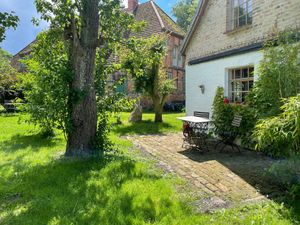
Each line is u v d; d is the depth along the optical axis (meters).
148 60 8.32
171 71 22.62
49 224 3.11
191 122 7.90
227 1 8.57
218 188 4.36
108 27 6.54
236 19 8.41
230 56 8.30
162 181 4.49
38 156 6.20
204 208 3.62
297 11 6.27
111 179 4.52
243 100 8.12
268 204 3.68
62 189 4.12
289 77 5.50
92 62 6.00
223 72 8.64
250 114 6.91
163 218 3.27
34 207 3.54
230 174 5.06
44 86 6.54
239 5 8.27
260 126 4.17
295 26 6.30
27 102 8.74
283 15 6.61
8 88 19.45
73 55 5.89
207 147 7.32
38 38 6.45
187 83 10.74
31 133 9.27
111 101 6.93
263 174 4.96
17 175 4.81
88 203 3.62
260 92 6.21
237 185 4.49
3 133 9.41
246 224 3.14
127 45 6.99
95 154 5.96
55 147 7.16
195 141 6.90
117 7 6.40
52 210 3.45
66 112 5.98
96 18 5.95
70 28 5.96
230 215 3.39
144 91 12.79
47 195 3.93
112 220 3.19
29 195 3.95
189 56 10.64
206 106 9.57
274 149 4.45
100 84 6.80
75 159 5.69
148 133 10.07
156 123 12.50
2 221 3.21
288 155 4.14
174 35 22.77
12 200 3.83
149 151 7.02
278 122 3.88
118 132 10.07
